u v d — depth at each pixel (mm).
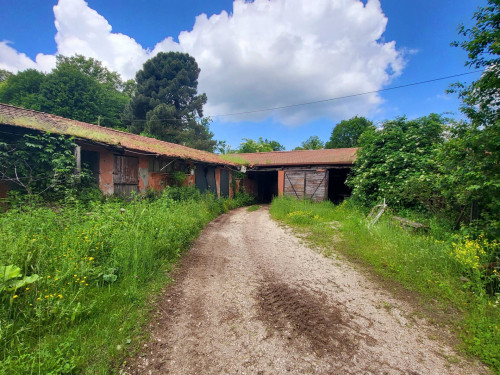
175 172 10250
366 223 6301
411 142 7730
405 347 2355
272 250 5398
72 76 19531
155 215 5363
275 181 20141
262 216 10352
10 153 5809
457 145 4172
